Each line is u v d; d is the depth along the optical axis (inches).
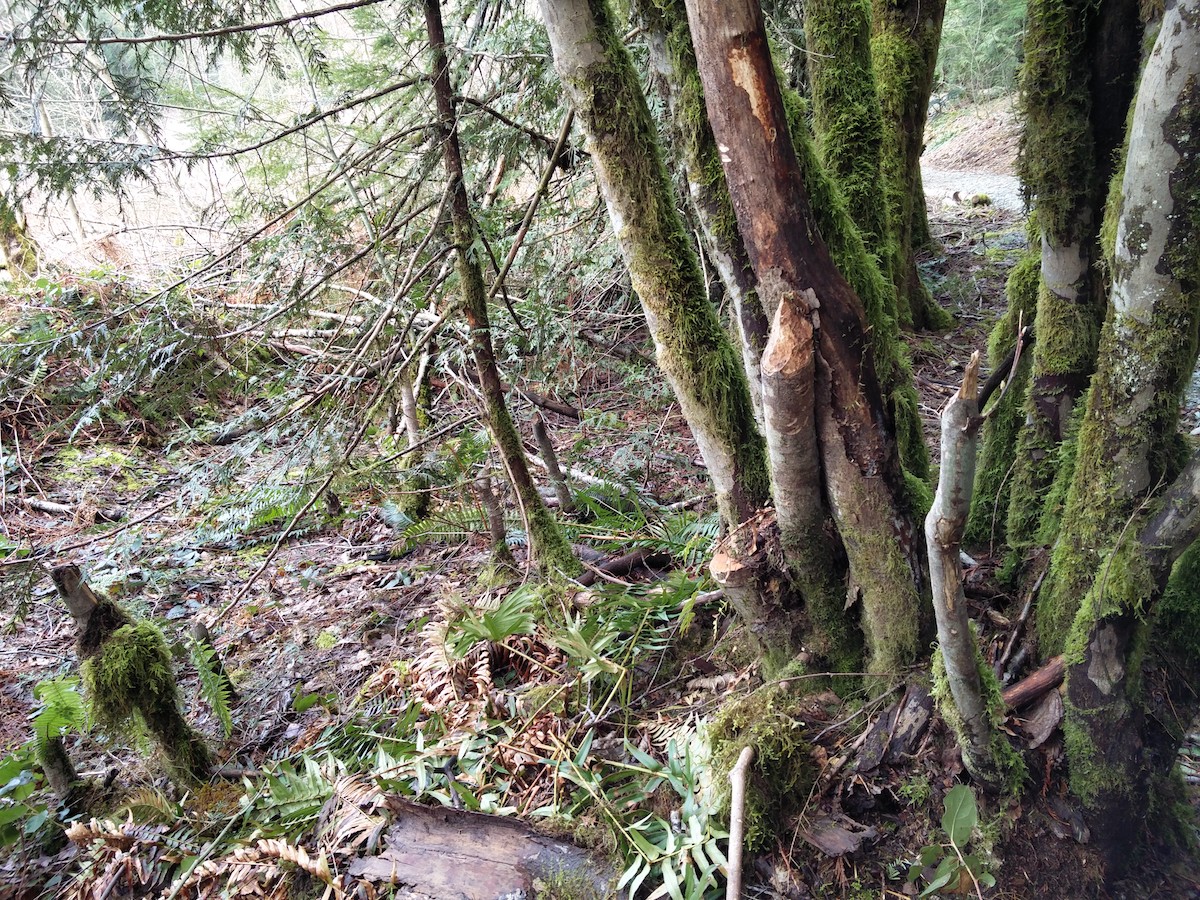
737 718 81.6
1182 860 72.3
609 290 223.8
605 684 103.1
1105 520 68.0
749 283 75.8
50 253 313.4
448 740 96.5
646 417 205.6
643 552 137.8
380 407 127.8
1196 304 60.4
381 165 122.8
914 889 69.2
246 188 127.5
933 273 291.9
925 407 187.2
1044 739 71.1
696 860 71.1
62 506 193.2
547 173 117.9
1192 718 70.9
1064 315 82.0
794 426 70.9
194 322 127.6
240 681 136.0
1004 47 457.1
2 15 121.2
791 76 165.9
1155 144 56.7
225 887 84.8
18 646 155.0
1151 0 66.8
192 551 177.5
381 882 78.4
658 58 74.8
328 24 144.9
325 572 169.9
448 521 169.2
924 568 78.2
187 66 121.9
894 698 80.0
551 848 78.1
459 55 111.3
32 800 114.6
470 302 120.3
